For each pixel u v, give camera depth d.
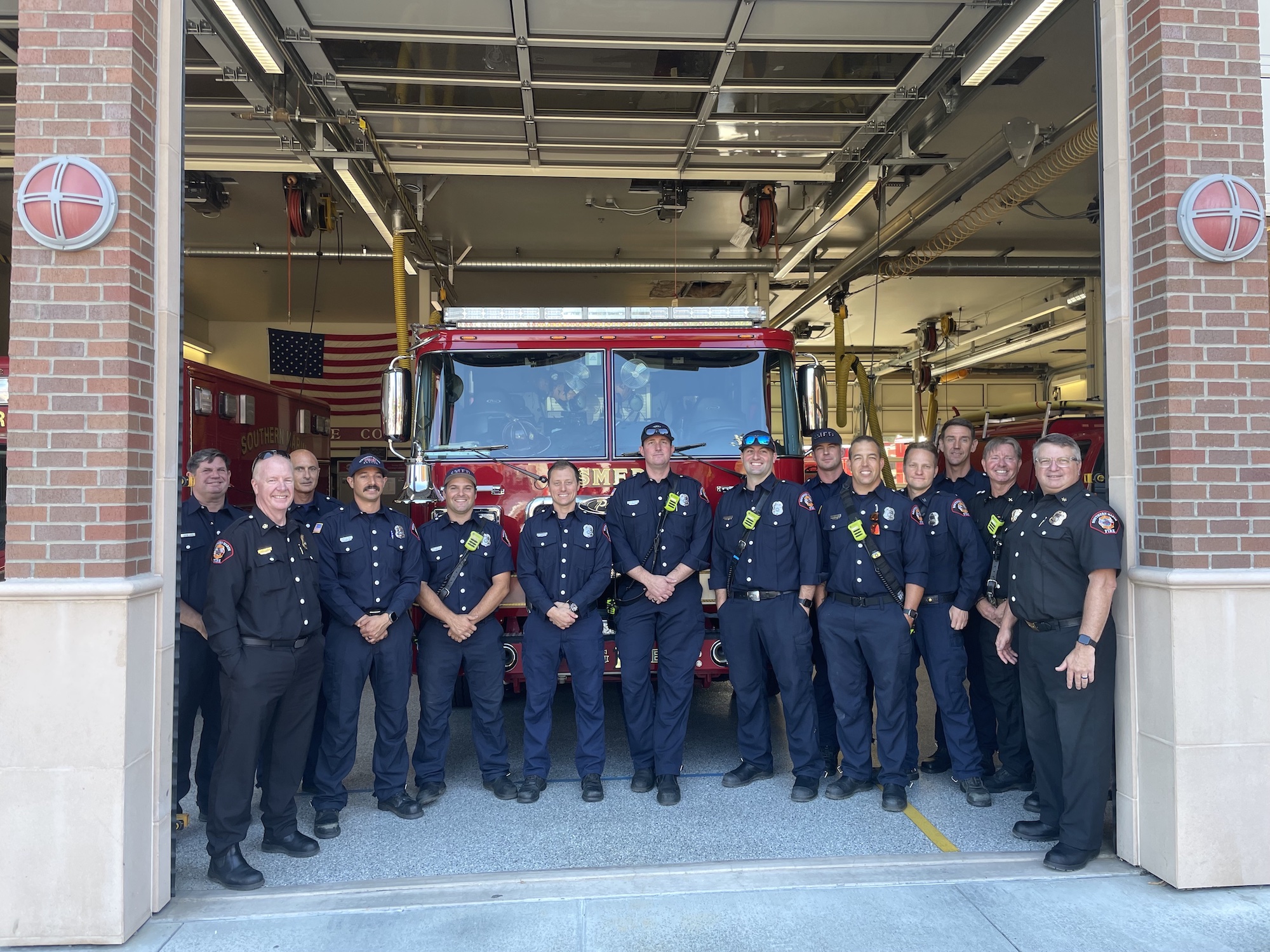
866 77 6.29
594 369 4.98
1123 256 3.66
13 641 3.00
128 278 3.13
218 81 6.34
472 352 4.96
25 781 2.98
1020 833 3.79
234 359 16.69
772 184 9.23
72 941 2.95
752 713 4.50
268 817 3.73
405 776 4.23
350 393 14.39
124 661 3.01
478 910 3.16
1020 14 5.21
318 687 3.70
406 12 5.32
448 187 9.72
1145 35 3.58
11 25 5.65
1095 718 3.45
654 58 5.93
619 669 4.67
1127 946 2.89
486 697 4.35
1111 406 3.71
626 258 12.78
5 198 9.90
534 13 5.36
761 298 12.73
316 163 7.84
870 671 4.48
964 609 4.25
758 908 3.15
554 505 4.44
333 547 4.02
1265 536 3.38
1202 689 3.30
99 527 3.06
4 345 11.12
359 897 3.27
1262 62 3.96
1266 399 3.42
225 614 3.36
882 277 11.70
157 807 3.21
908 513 4.20
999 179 10.28
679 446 4.96
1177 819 3.28
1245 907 3.15
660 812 4.15
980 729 4.75
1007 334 17.38
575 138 7.29
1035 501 3.78
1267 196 3.89
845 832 3.88
